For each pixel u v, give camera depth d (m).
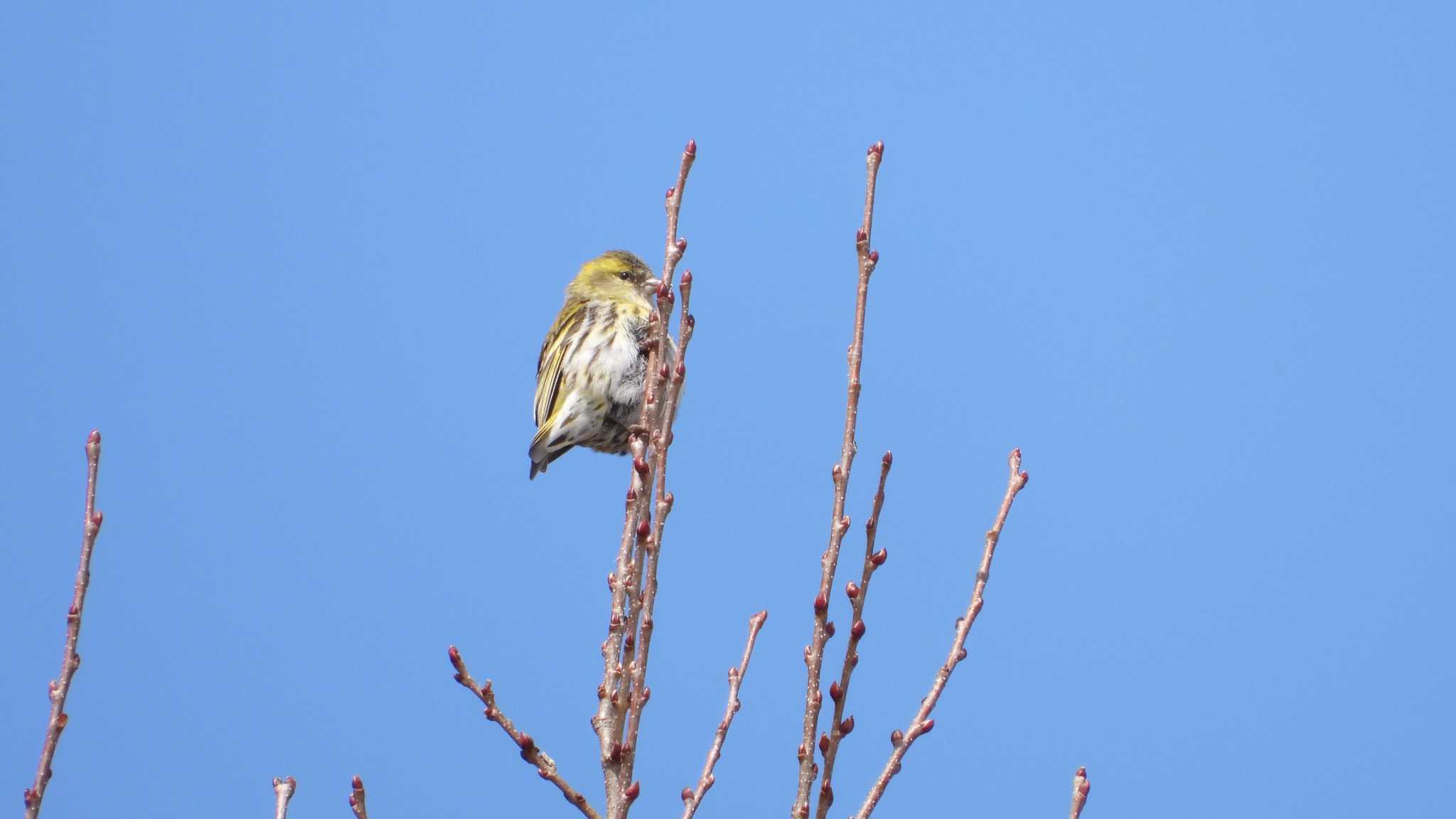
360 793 8.62
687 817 8.38
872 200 8.84
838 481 8.41
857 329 8.62
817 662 8.22
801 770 8.09
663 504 8.61
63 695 7.78
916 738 8.37
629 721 8.27
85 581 7.95
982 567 8.77
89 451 8.11
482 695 8.34
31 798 7.60
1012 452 9.08
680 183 9.54
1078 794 8.38
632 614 8.45
